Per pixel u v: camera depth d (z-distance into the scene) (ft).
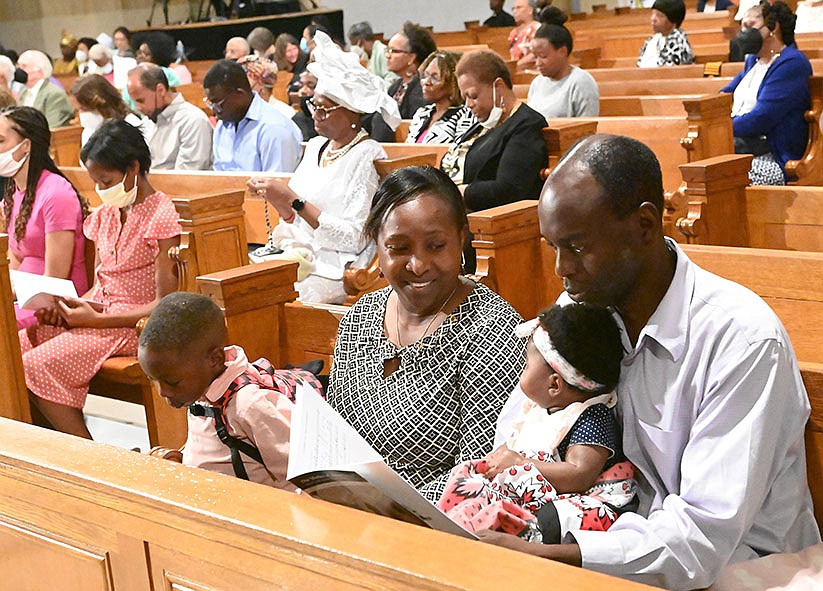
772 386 6.15
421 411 7.88
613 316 6.89
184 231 14.11
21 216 15.35
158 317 8.12
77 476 5.83
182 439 14.16
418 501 5.78
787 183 20.92
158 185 19.38
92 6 59.41
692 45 38.73
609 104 23.98
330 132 14.84
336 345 8.63
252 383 8.24
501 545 6.05
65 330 14.20
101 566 5.94
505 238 11.81
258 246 19.29
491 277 11.74
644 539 6.14
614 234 6.16
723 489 6.13
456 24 63.41
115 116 21.84
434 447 7.89
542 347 6.92
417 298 7.93
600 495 6.77
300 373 8.93
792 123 20.75
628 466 6.92
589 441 6.84
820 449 7.18
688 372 6.43
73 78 45.96
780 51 21.22
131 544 5.72
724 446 6.18
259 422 8.09
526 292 12.19
